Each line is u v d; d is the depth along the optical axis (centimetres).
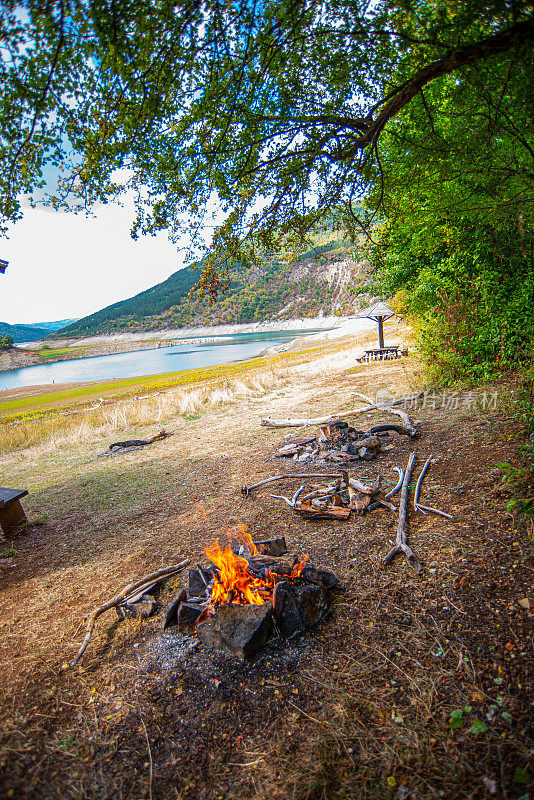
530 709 235
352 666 288
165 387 2994
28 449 1328
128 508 669
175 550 495
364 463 662
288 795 214
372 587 366
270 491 633
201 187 363
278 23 272
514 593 321
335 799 209
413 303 1174
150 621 372
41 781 239
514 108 337
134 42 255
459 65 274
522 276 880
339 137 364
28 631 383
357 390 1245
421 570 371
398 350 1859
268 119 341
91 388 4406
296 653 308
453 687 259
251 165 361
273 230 412
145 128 306
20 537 623
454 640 293
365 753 230
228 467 790
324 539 462
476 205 474
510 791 197
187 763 240
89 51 255
